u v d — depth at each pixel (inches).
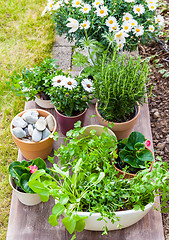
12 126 70.4
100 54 79.0
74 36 84.7
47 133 69.0
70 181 56.6
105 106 68.4
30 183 55.4
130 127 72.6
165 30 114.9
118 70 70.3
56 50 111.3
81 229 54.5
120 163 65.5
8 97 99.4
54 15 84.0
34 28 121.0
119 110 70.1
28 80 76.7
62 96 66.9
